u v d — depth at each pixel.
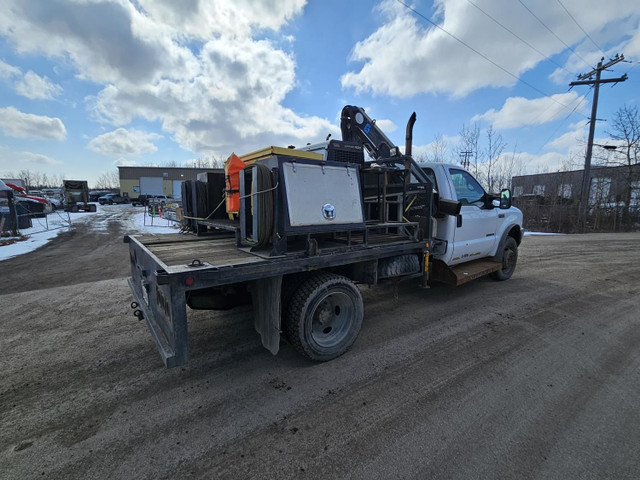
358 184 3.12
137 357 3.14
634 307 4.62
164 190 54.59
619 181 20.34
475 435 2.07
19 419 2.23
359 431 2.11
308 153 3.29
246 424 2.18
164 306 2.38
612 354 3.21
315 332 3.06
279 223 2.61
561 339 3.55
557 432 2.11
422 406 2.37
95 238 12.41
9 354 3.20
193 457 1.89
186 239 3.96
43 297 5.07
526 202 22.00
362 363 3.01
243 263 2.41
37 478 1.75
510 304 4.73
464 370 2.89
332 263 2.91
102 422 2.21
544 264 7.70
